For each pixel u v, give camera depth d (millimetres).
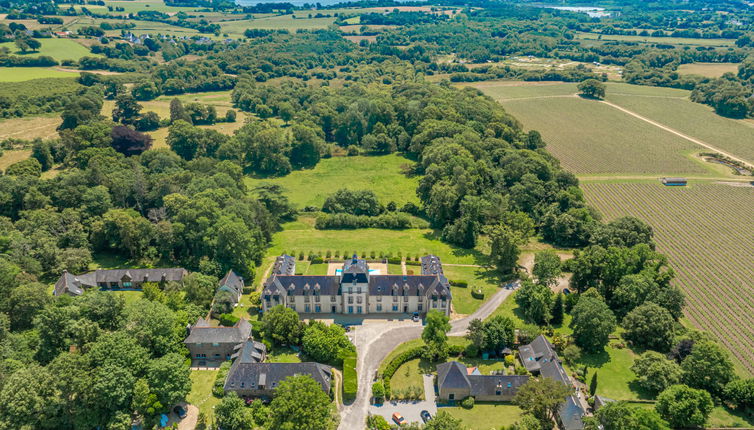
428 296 161500
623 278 166625
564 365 141250
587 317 144625
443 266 197000
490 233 194625
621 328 159250
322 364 136125
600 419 115250
